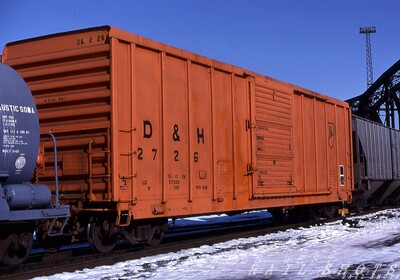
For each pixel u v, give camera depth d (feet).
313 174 54.90
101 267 28.76
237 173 42.63
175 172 36.11
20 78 28.48
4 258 27.14
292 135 51.11
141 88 33.73
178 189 36.24
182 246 36.68
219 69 41.63
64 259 30.91
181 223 63.41
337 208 64.28
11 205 26.20
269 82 47.98
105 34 32.22
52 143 33.58
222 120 41.68
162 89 35.45
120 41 32.40
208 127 40.01
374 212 76.59
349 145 65.46
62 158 33.27
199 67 39.58
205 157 39.34
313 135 55.77
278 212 56.59
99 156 31.76
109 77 31.76
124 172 31.81
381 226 52.80
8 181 26.91
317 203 58.18
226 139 41.91
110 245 33.91
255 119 45.11
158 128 35.01
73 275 26.40
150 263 30.25
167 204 35.06
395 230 48.88
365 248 36.83
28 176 28.07
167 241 42.09
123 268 28.48
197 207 37.93
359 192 73.20
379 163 80.23
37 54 34.60
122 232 33.53
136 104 33.14
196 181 38.11
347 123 65.72
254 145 44.57
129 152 32.19
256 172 44.52
